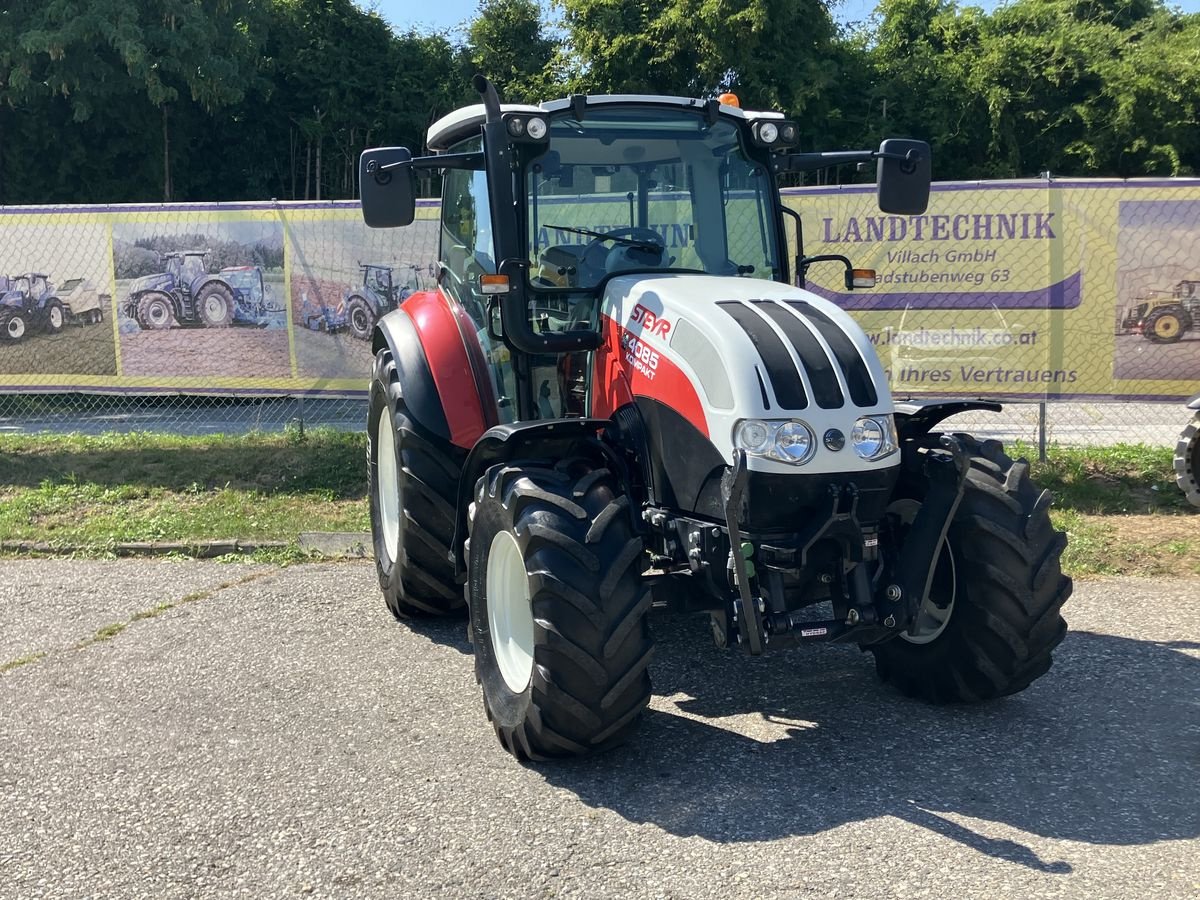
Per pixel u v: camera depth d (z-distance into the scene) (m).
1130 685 4.58
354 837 3.40
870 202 7.85
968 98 24.89
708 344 3.87
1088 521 7.09
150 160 20.52
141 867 3.24
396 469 5.42
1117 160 25.42
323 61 24.12
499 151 4.36
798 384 3.75
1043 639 4.07
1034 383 7.85
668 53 22.16
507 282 4.33
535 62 25.77
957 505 3.85
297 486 8.12
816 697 4.54
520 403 4.72
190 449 8.84
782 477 3.69
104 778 3.84
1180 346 7.65
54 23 18.00
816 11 23.09
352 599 6.00
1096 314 7.71
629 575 3.72
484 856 3.26
